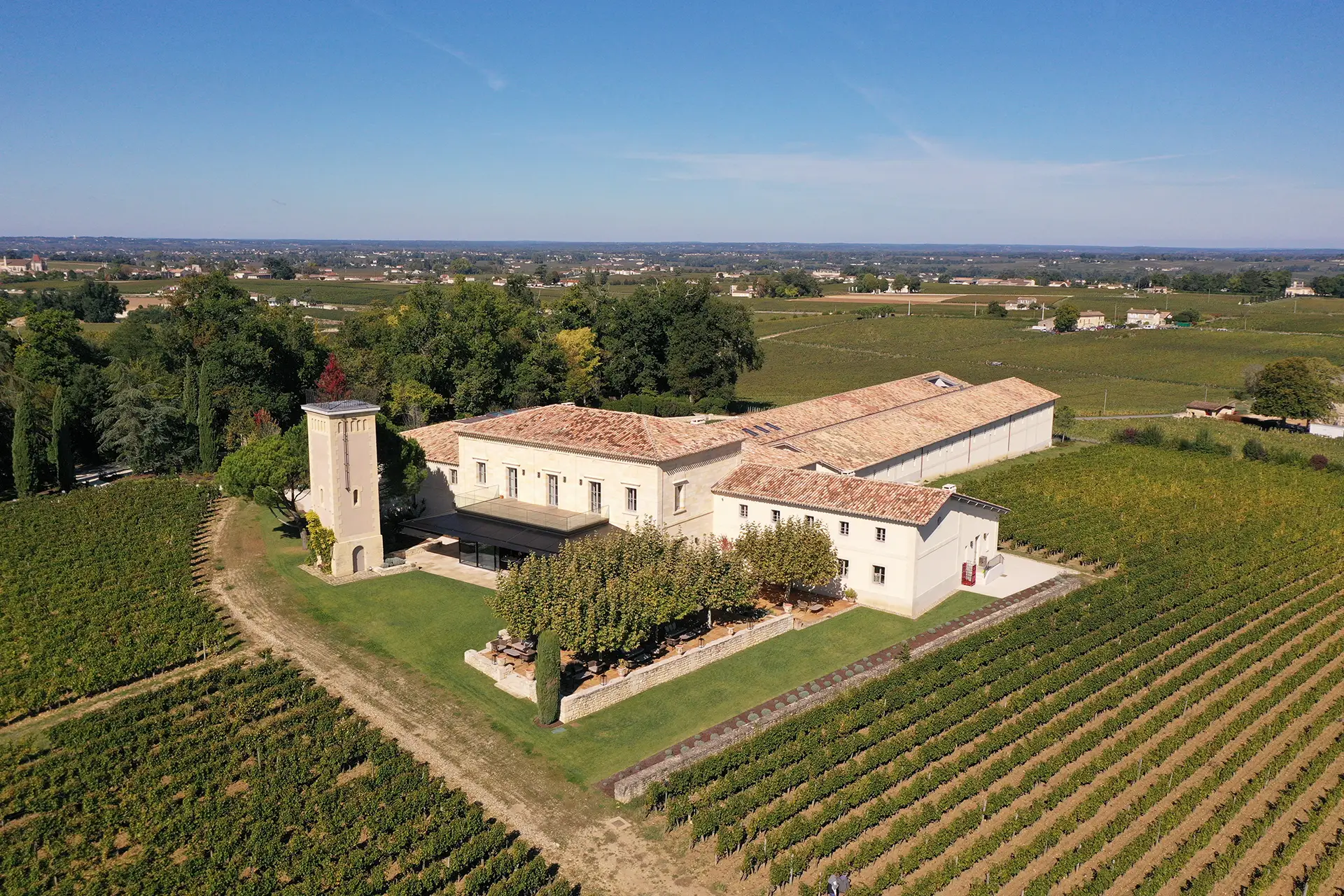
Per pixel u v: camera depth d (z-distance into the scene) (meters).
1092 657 45.81
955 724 39.50
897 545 52.22
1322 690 43.81
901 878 30.08
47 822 31.23
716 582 46.81
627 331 119.44
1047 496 77.62
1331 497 81.12
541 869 28.95
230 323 101.38
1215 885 30.16
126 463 92.25
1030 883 29.45
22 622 49.25
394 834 30.62
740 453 62.12
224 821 30.95
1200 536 67.56
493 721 39.34
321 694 40.84
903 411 84.06
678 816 32.19
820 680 43.41
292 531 67.25
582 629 40.09
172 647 45.19
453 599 53.34
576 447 57.75
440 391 104.69
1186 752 38.38
